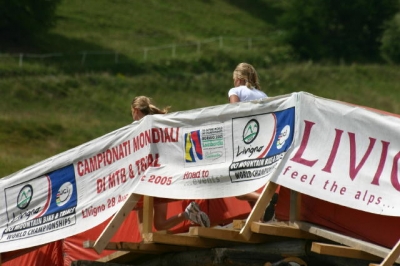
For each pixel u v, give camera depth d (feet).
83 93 463.83
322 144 68.23
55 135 380.78
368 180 65.51
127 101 465.06
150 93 485.15
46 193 89.35
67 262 100.01
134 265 83.10
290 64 578.66
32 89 455.22
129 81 495.41
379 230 67.87
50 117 413.39
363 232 68.80
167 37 631.15
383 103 509.35
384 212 63.67
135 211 91.09
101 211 82.48
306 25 630.74
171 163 77.87
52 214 87.81
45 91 456.04
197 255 79.77
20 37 578.25
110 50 579.07
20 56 531.09
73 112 433.89
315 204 71.72
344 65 579.89
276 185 69.15
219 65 571.69
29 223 90.48
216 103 484.74
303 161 68.18
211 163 74.59
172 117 78.07
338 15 640.99
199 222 78.74
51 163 88.99
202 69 559.38
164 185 76.79
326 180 66.95
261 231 68.59
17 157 328.70
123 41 608.60
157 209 80.94
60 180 87.76
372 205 64.54
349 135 67.26
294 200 71.67
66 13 650.84
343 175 66.69
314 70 550.77
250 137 72.28
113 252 93.76
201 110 76.02
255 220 68.85
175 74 527.40
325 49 621.72
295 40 625.00
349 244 67.41
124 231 92.43
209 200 85.56
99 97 460.96
